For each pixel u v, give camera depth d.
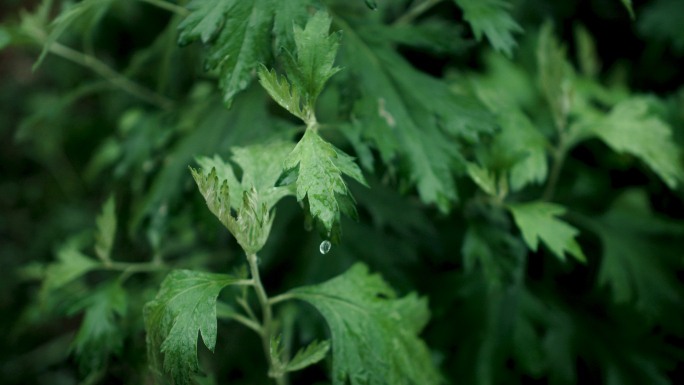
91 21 0.37
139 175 0.36
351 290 0.31
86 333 0.33
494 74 0.46
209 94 0.37
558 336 0.38
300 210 0.38
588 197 0.42
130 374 0.34
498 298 0.37
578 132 0.37
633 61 0.53
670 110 0.44
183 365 0.28
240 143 0.33
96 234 0.35
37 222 0.87
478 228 0.34
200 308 0.28
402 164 0.32
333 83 0.33
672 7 0.47
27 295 0.79
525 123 0.36
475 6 0.32
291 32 0.30
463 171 0.32
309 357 0.30
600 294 0.40
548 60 0.36
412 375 0.31
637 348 0.38
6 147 0.94
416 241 0.38
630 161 0.44
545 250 0.40
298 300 0.37
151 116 0.38
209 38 0.30
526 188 0.40
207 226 0.34
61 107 0.39
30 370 0.70
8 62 1.00
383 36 0.34
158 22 0.55
